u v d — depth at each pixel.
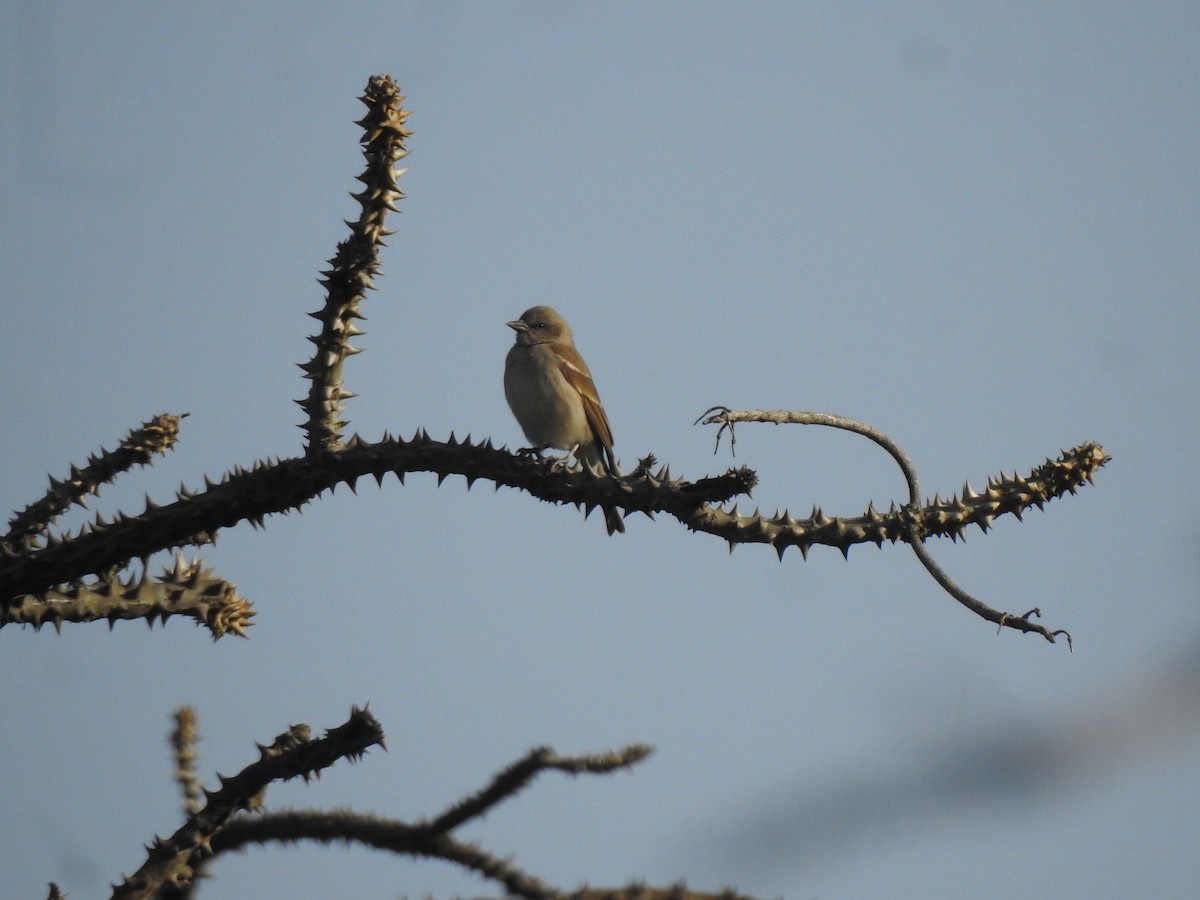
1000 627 8.75
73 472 9.48
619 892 8.36
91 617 8.65
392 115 8.95
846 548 9.08
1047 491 8.91
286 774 8.06
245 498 8.95
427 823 9.31
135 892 7.85
